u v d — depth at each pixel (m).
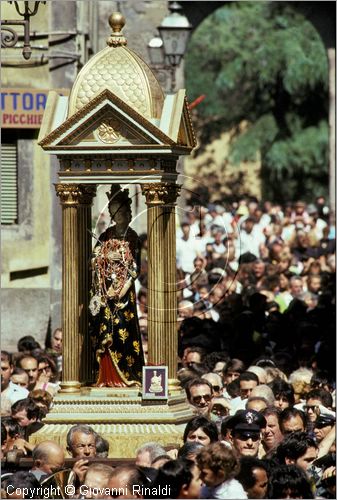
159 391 27.70
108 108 27.62
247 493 23.92
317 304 44.16
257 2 101.69
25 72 49.41
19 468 26.47
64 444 27.42
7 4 47.47
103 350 28.16
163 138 27.61
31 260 50.22
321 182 101.38
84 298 28.31
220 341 40.62
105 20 65.75
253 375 31.83
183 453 25.50
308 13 91.38
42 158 50.12
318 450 27.70
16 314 50.22
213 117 105.62
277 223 69.81
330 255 61.41
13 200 50.25
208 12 84.44
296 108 101.38
